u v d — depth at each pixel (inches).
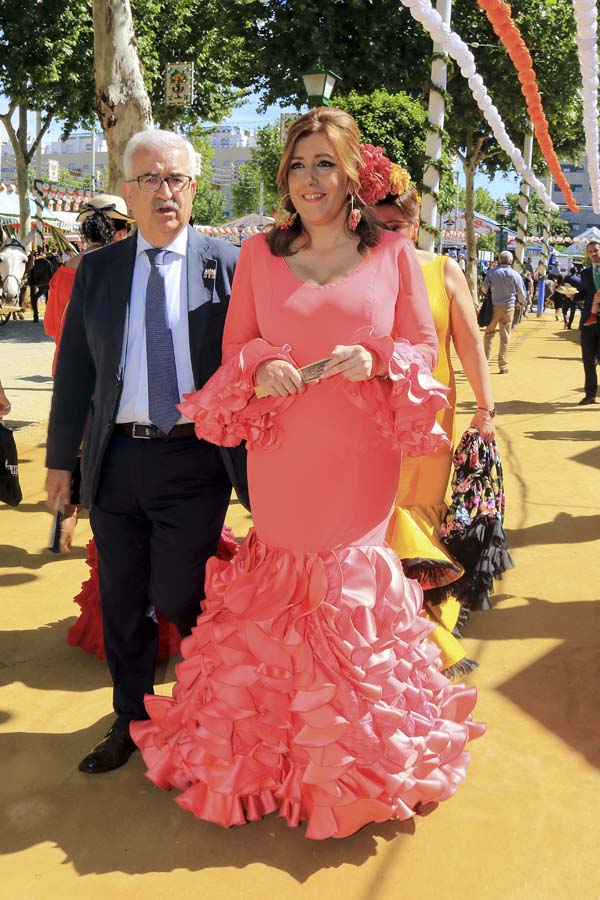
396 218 135.3
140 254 117.0
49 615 174.1
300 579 104.7
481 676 148.3
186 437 115.6
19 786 118.0
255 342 99.9
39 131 1060.5
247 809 108.2
